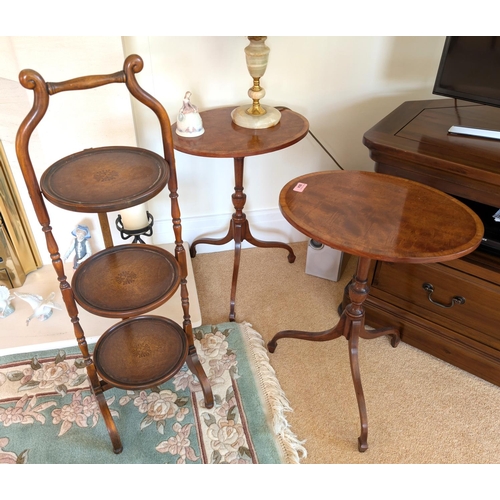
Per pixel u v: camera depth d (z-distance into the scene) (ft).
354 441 4.31
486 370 4.75
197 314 5.32
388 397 4.69
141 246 4.29
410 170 4.34
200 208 6.32
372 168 6.52
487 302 4.38
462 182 4.07
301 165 6.29
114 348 4.27
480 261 4.29
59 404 4.55
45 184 3.30
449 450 4.24
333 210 3.77
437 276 4.57
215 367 4.91
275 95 5.63
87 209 3.07
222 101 5.51
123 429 4.34
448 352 4.93
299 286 6.07
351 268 6.38
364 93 5.85
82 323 5.22
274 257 6.59
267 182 6.32
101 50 4.49
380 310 5.18
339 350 5.18
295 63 5.42
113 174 3.47
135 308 3.59
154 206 6.11
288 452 4.15
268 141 4.52
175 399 4.60
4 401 4.56
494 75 4.11
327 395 4.71
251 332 5.30
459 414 4.54
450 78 4.38
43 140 4.90
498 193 3.91
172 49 4.98
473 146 4.24
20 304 5.42
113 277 3.95
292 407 4.60
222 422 4.39
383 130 4.54
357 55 5.51
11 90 4.58
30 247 5.64
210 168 5.98
